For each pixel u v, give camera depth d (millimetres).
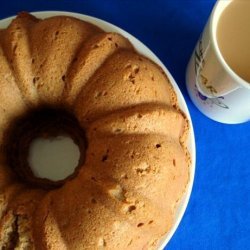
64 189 346
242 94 347
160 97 360
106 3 439
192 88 408
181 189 359
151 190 333
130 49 378
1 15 431
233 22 356
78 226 327
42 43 354
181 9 442
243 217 417
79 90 358
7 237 341
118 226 327
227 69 329
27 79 355
